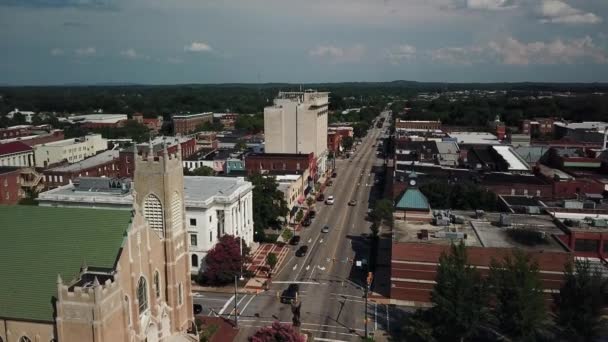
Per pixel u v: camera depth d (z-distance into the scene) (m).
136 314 52.56
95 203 90.56
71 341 45.69
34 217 53.47
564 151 168.25
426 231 84.31
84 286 46.19
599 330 60.72
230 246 88.69
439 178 128.50
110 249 51.16
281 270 96.31
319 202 152.88
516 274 61.41
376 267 97.81
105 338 45.62
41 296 48.53
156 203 60.34
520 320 60.56
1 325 48.53
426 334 64.25
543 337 65.38
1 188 141.88
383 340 68.88
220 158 181.62
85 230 52.38
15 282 49.78
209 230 93.12
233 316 76.19
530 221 92.94
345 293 85.19
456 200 110.88
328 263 100.06
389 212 114.00
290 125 184.75
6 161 174.88
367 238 116.56
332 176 193.00
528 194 121.12
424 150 178.88
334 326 73.00
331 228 125.12
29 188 151.50
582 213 100.50
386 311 78.12
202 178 112.94
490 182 124.44
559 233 85.19
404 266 81.06
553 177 130.88
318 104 188.25
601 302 59.91
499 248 76.81
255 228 114.31
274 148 187.00
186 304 66.00
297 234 119.88
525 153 178.88
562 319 61.25
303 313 77.25
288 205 132.00
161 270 60.47
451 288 62.28
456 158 170.75
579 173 142.38
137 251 53.34
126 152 170.62
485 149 183.12
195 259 93.38
